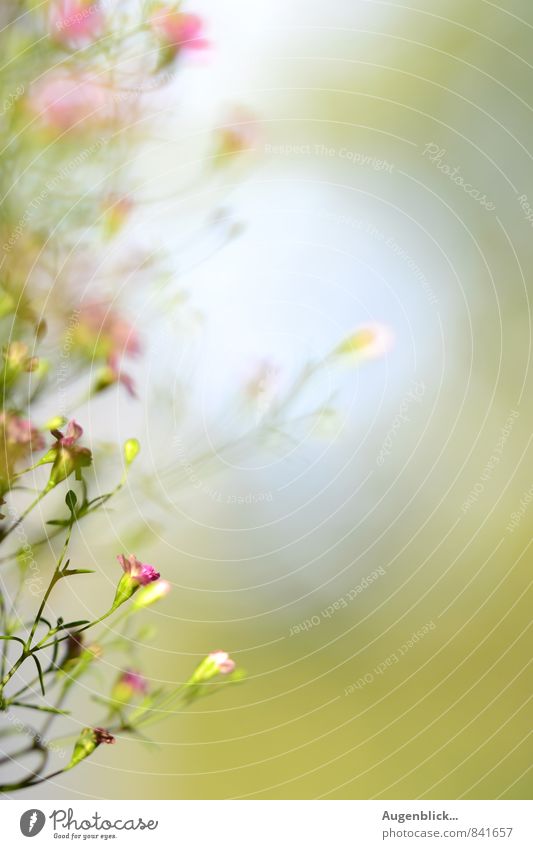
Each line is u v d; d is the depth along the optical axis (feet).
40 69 1.50
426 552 2.80
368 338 1.57
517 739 2.67
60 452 1.40
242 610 2.44
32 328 1.47
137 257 1.54
